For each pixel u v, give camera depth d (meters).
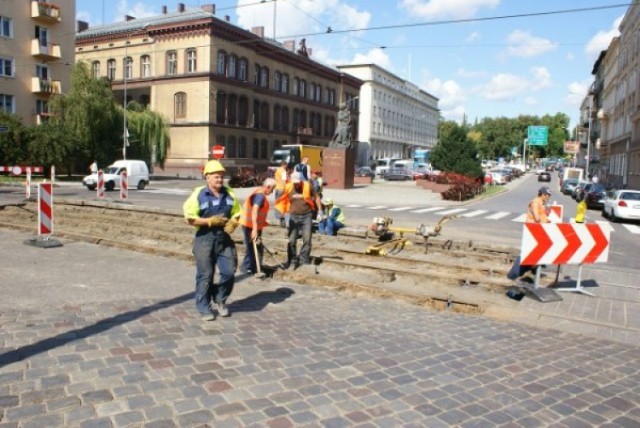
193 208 6.23
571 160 122.44
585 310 7.90
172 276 8.88
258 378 4.79
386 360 5.43
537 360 5.70
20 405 4.09
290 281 8.99
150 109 53.41
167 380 4.64
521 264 8.77
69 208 18.91
